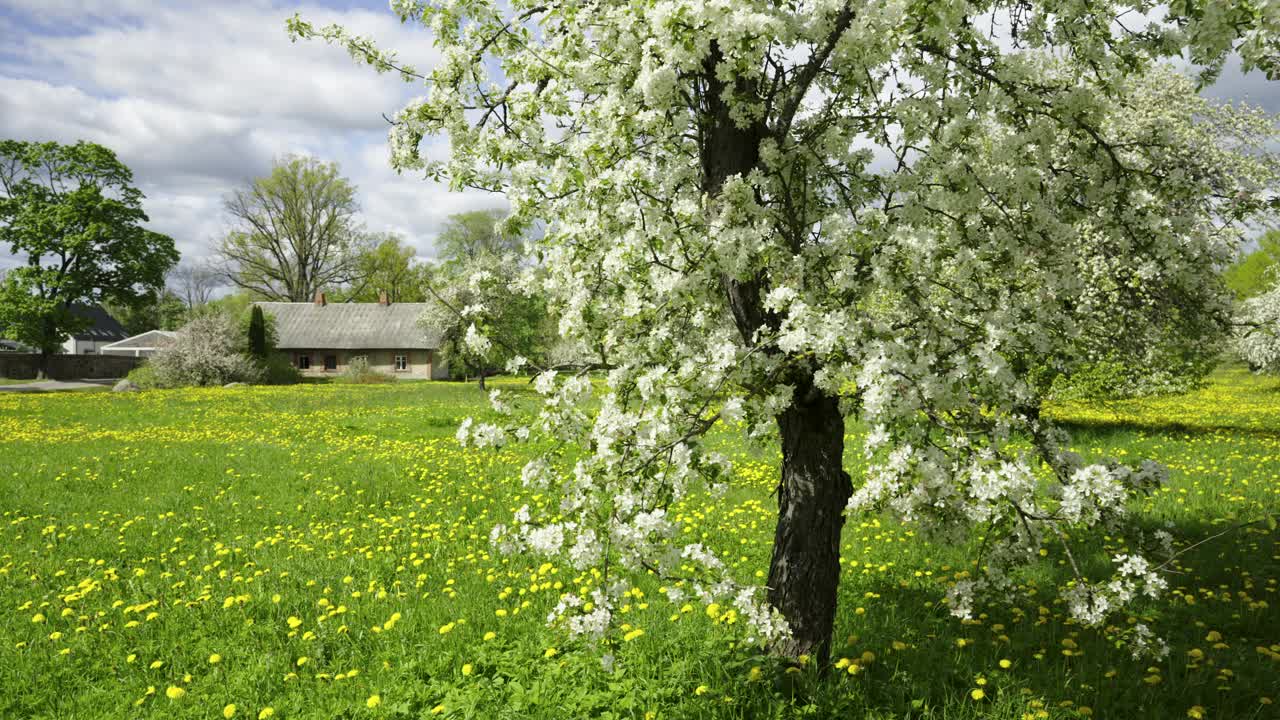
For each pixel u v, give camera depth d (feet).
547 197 14.01
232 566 21.49
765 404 11.92
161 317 265.95
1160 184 13.62
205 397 92.02
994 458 10.84
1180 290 14.61
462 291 86.94
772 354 12.44
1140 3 13.00
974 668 14.42
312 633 15.98
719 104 13.55
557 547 11.07
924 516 12.29
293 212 186.91
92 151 143.74
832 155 13.60
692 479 11.46
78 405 80.18
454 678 14.38
